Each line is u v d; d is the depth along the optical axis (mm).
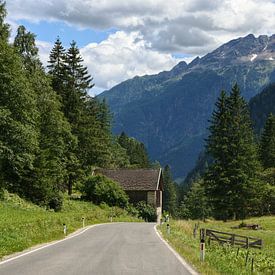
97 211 57719
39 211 41438
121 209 67688
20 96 37875
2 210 35188
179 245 23047
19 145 38781
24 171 44562
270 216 68562
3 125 37312
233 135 68875
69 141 54656
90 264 15289
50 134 49094
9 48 37938
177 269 14602
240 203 67188
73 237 28156
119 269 14211
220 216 76062
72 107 63188
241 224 53000
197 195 120250
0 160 39875
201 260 16391
